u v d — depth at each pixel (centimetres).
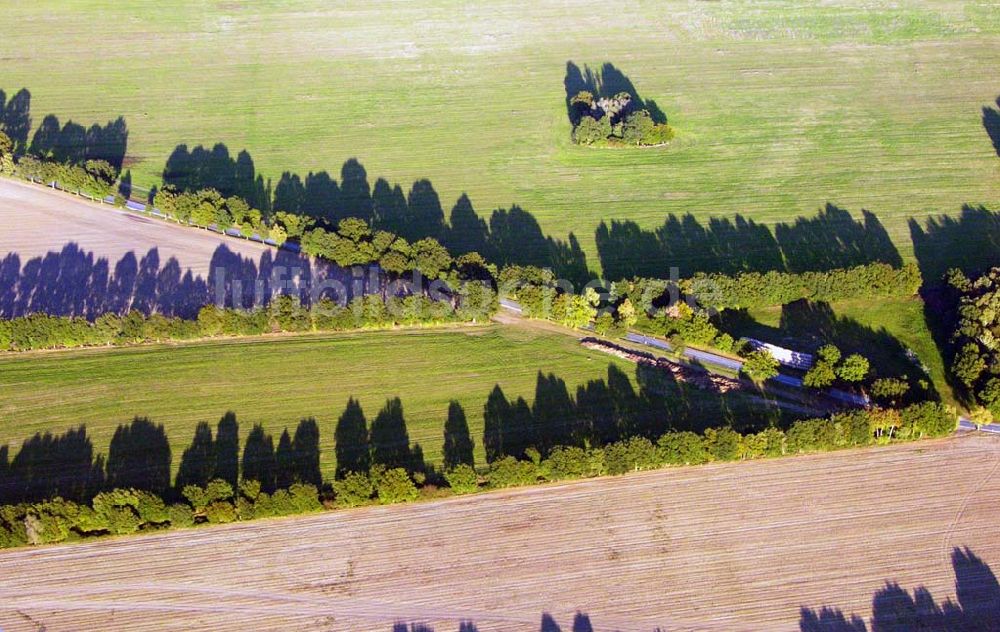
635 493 12500
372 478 12162
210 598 11219
